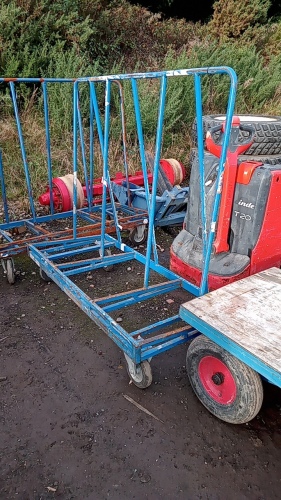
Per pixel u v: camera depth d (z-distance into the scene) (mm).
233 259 2695
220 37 9789
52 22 7129
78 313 3145
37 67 6734
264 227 2582
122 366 2600
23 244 3533
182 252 3018
